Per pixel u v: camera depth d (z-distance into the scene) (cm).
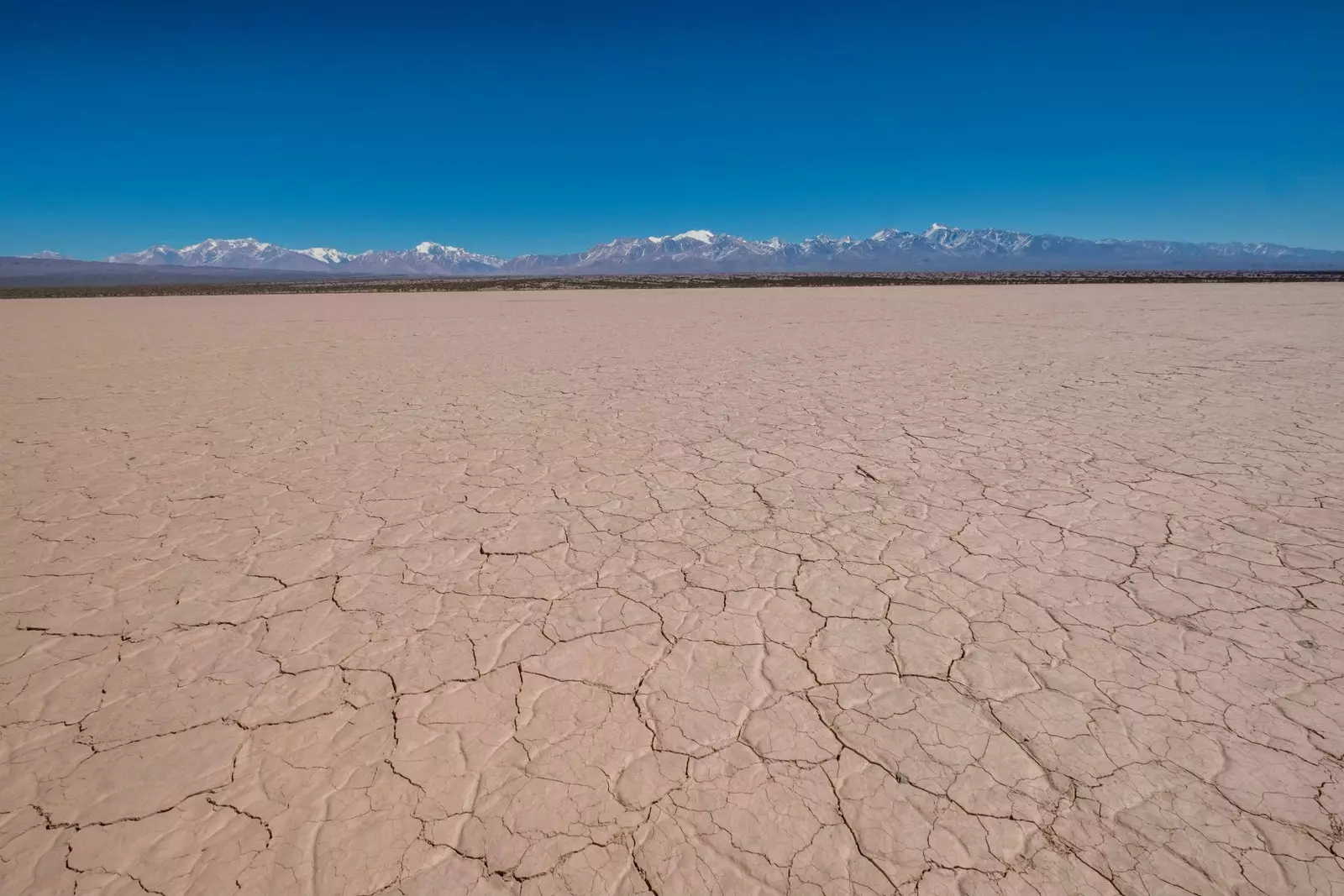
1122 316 1321
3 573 265
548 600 242
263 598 244
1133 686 185
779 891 130
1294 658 195
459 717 179
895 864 134
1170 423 466
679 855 137
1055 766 157
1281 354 779
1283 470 360
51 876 135
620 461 407
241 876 134
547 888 131
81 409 568
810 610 231
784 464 395
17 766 163
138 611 235
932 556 269
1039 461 388
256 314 1784
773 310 1684
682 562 270
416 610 235
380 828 145
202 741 172
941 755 162
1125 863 132
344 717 180
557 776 158
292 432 485
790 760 162
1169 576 246
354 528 308
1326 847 134
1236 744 162
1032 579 248
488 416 535
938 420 492
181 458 421
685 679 195
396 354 929
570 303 2153
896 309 1633
